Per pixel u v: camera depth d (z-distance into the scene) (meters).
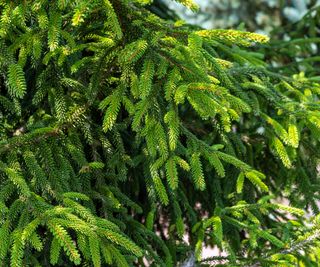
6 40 2.38
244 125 3.57
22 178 1.83
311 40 4.39
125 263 1.80
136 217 3.29
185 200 2.92
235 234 2.98
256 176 2.25
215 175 3.00
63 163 2.09
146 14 2.20
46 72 2.30
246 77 2.75
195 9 1.96
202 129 3.09
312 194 2.96
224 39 1.99
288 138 2.47
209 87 1.82
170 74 1.91
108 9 1.85
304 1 7.24
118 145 2.39
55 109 2.29
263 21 7.57
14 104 2.19
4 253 1.64
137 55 1.85
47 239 2.25
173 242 2.86
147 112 2.04
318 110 2.58
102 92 2.39
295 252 2.55
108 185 2.56
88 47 2.15
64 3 1.82
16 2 1.90
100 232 1.77
